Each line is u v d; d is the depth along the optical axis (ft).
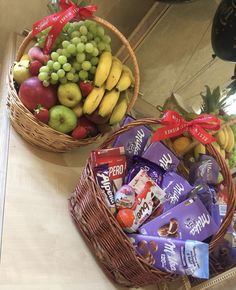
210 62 5.16
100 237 3.09
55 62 3.31
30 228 3.11
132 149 3.44
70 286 3.01
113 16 5.28
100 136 3.71
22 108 3.35
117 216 3.00
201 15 5.02
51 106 3.39
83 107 3.47
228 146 4.58
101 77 3.38
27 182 3.38
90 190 3.05
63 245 3.19
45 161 3.66
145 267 2.88
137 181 3.22
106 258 3.13
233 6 4.02
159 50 5.35
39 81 3.33
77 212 3.31
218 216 3.41
